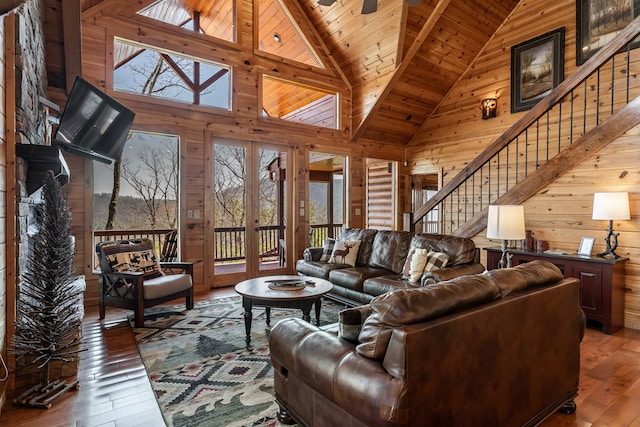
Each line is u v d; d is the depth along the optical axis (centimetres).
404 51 534
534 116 386
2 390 208
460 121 626
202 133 495
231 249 546
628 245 335
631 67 430
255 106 539
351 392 135
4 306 221
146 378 241
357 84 623
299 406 175
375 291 360
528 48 529
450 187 444
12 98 225
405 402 120
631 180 328
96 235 538
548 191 385
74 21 364
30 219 289
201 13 530
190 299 402
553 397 190
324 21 570
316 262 466
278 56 556
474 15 533
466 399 141
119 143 381
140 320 341
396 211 710
